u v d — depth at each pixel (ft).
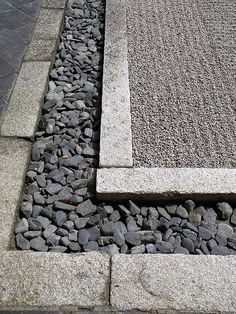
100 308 4.91
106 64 8.61
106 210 6.24
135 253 5.68
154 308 4.91
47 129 7.51
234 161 6.94
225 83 8.46
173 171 6.54
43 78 8.30
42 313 4.85
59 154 7.12
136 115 7.66
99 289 5.06
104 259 5.34
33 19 10.07
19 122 7.30
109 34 9.46
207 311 4.90
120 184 6.33
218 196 6.32
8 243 5.62
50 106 7.98
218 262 5.34
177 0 10.98
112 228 5.99
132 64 8.77
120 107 7.68
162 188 6.29
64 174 6.78
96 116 7.84
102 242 5.81
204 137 7.32
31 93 7.92
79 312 4.88
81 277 5.16
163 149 7.07
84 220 6.12
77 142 7.39
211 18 10.30
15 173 6.47
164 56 9.05
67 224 6.04
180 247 5.82
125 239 5.88
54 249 5.73
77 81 8.68
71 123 7.68
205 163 6.89
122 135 7.14
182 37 9.63
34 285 5.08
